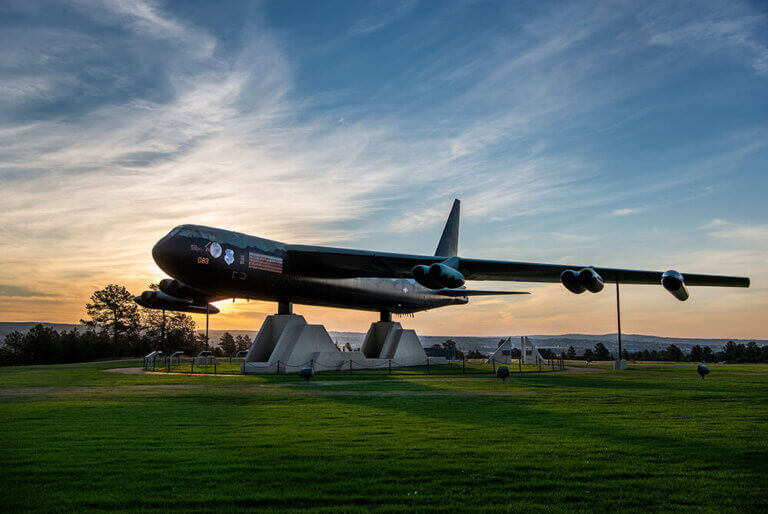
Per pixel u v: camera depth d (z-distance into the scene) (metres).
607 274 23.78
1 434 9.48
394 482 6.48
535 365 37.62
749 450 8.15
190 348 67.00
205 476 6.67
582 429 9.97
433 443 8.65
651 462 7.44
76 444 8.58
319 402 14.31
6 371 29.45
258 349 26.75
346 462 7.39
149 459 7.52
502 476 6.75
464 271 25.28
